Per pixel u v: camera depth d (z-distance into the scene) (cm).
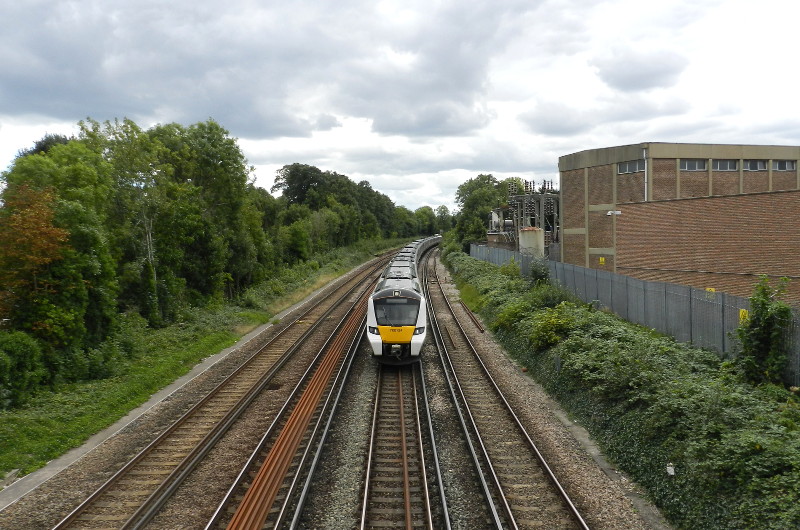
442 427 1208
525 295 2438
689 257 2241
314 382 1519
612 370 1248
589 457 1062
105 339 1761
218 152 3128
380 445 1103
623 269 2648
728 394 1020
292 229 5134
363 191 9931
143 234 2355
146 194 2322
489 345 2045
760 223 1925
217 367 1788
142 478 977
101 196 1916
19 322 1467
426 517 823
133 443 1152
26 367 1337
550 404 1388
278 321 2666
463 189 9419
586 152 3691
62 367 1484
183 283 2623
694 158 3397
